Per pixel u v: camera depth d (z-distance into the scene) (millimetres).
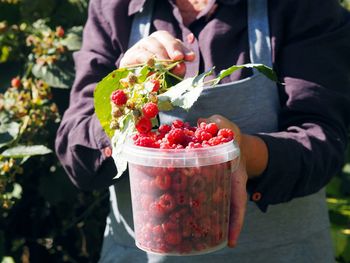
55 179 2879
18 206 2963
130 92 1581
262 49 1991
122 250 2129
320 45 2010
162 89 1640
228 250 1999
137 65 1712
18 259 2994
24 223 2996
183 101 1547
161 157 1488
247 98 1973
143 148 1507
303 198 2062
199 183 1517
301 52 2000
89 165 2023
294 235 2047
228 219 1608
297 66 1997
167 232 1538
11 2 2900
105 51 2137
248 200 1996
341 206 3053
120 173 1537
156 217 1538
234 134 1702
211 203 1538
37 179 2955
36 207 2998
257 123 1987
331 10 2035
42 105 2660
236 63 2006
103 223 3021
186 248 1543
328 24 2035
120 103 1562
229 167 1562
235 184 1678
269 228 2014
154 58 1683
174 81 1741
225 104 1963
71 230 3016
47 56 2703
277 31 2004
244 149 1798
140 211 1569
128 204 2094
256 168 1839
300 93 1971
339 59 2033
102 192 2998
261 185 1854
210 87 1952
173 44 1728
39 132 2715
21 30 2855
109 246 2207
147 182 1532
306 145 1897
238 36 2021
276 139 1858
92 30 2172
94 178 2057
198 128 1580
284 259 2027
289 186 1874
